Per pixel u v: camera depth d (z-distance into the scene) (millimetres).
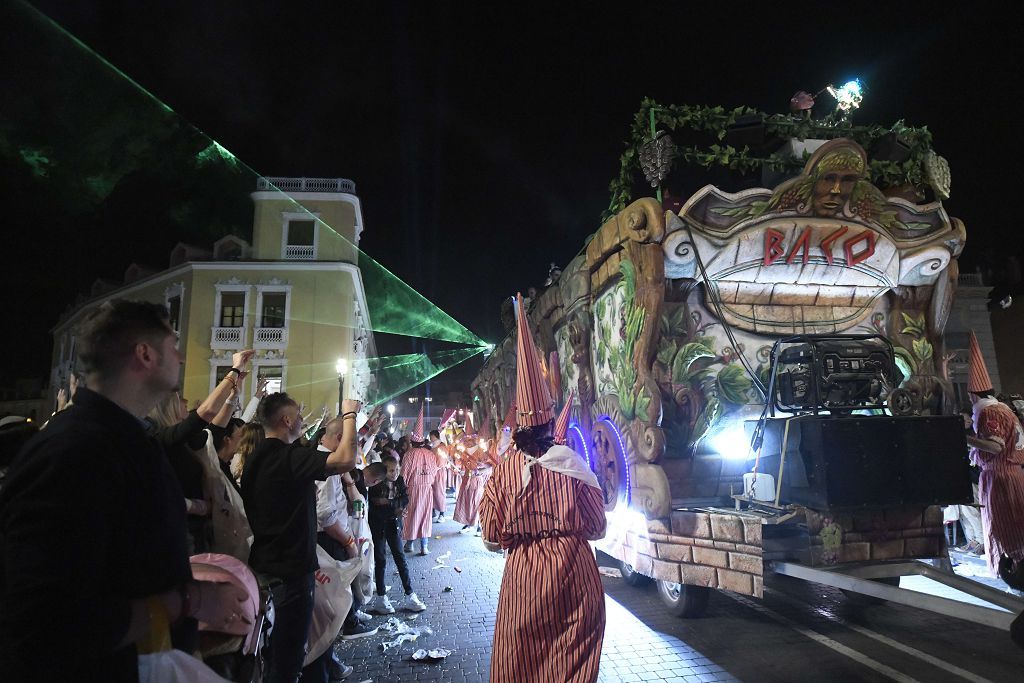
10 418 2822
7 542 1408
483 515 3334
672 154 5781
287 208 28000
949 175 6047
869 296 5996
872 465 4500
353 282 28078
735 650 4832
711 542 4910
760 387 5727
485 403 15188
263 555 3164
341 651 5094
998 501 5605
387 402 41438
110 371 1709
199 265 27297
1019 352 19688
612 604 6176
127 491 1584
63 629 1336
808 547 4723
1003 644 4816
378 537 6285
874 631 5195
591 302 6879
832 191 5305
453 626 5719
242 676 2400
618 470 5855
